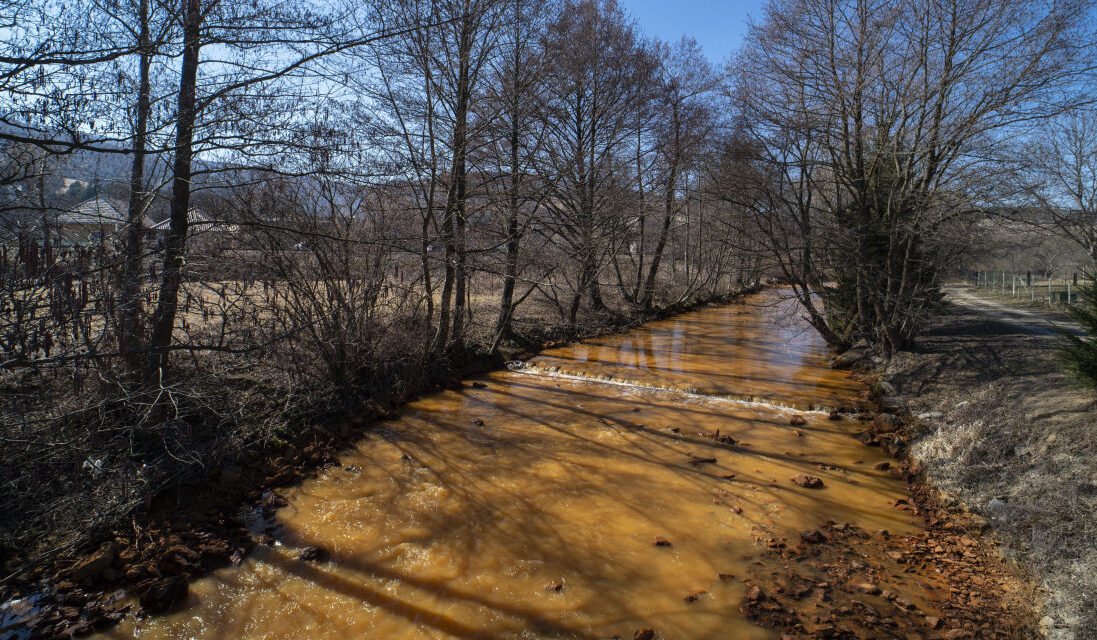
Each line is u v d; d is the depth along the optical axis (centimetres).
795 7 1334
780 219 1474
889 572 586
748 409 1117
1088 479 666
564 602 533
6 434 578
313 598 536
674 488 766
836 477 812
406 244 1088
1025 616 521
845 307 1576
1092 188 1806
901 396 1135
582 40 1741
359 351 1071
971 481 764
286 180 881
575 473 810
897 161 1299
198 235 809
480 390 1225
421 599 536
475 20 1081
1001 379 1096
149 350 538
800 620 509
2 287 560
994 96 1175
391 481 777
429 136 1136
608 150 1827
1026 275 3381
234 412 838
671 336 1867
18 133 597
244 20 619
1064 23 1103
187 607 518
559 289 1928
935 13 1220
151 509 652
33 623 484
